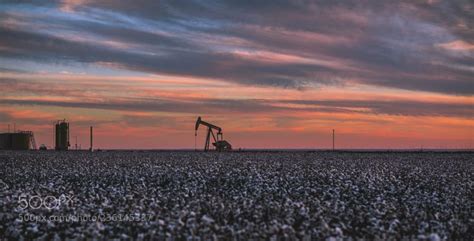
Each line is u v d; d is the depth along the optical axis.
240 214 22.53
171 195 27.72
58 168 50.94
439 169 52.69
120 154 93.06
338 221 21.89
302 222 20.75
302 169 50.16
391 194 30.81
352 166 55.47
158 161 64.25
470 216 23.70
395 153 106.31
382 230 19.19
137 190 30.73
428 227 20.62
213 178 39.88
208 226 19.11
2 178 40.03
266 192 30.05
